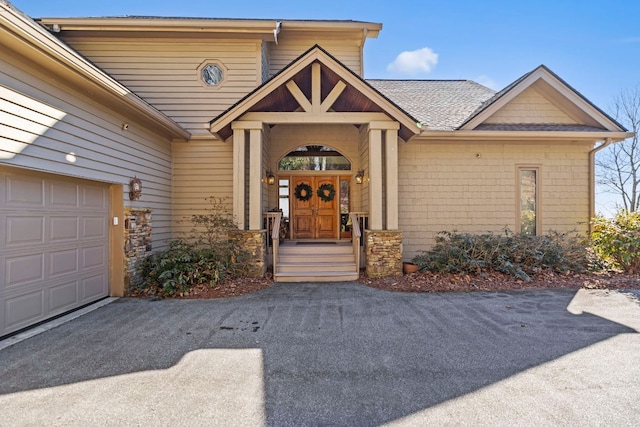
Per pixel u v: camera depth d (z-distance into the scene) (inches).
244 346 147.6
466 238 289.6
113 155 226.7
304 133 376.2
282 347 146.3
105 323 178.5
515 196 333.1
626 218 301.3
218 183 326.6
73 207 202.7
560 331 161.3
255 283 265.3
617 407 100.0
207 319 184.4
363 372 123.1
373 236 287.4
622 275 279.4
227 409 100.6
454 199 333.1
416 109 370.0
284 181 393.7
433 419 95.2
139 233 255.0
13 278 162.4
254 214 287.9
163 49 333.4
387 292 242.2
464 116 349.4
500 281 262.8
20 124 156.1
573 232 329.4
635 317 180.2
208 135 327.6
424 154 333.4
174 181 324.8
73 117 189.3
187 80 333.1
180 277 237.0
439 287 251.3
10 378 119.3
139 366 128.6
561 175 334.6
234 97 333.4
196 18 326.3
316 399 105.6
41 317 177.9
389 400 104.8
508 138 320.5
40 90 167.0
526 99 336.5
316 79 284.4
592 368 124.3
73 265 201.8
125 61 331.3
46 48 153.0
